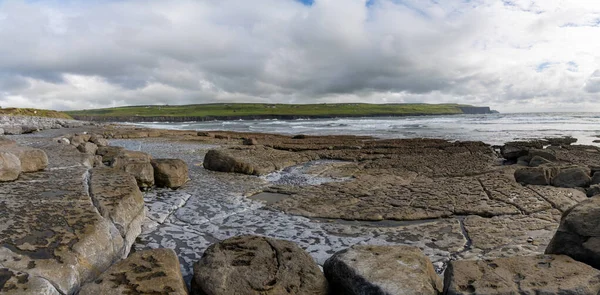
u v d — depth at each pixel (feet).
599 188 32.12
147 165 38.63
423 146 80.69
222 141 101.55
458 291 13.50
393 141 92.22
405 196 35.37
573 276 13.92
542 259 15.56
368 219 28.91
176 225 27.37
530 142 69.46
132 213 24.11
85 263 16.01
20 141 64.54
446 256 21.38
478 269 14.84
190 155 68.69
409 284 13.65
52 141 64.18
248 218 29.35
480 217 28.48
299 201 34.45
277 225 27.66
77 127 153.69
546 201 31.48
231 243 17.47
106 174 30.78
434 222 27.91
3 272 13.52
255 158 56.08
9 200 22.13
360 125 207.00
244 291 14.43
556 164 42.73
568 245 16.29
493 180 40.52
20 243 15.92
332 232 26.03
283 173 51.34
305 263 16.14
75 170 32.78
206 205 33.12
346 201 34.06
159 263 15.30
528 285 13.48
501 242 23.11
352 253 16.35
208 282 14.85
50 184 26.78
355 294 14.37
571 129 136.56
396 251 16.51
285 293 14.51
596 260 15.39
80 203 22.04
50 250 15.60
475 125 178.70
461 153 68.85
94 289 13.34
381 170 52.06
